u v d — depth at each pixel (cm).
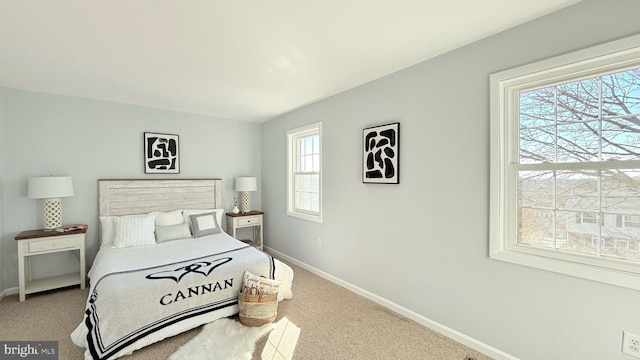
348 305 274
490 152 194
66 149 331
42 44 205
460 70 212
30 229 312
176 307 216
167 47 211
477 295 204
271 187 466
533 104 184
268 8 162
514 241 191
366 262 292
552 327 171
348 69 255
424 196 238
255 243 483
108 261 257
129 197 364
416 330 231
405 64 245
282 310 263
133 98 346
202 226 370
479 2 158
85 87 303
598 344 155
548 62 168
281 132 436
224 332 220
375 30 188
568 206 171
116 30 186
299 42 205
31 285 294
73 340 193
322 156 349
